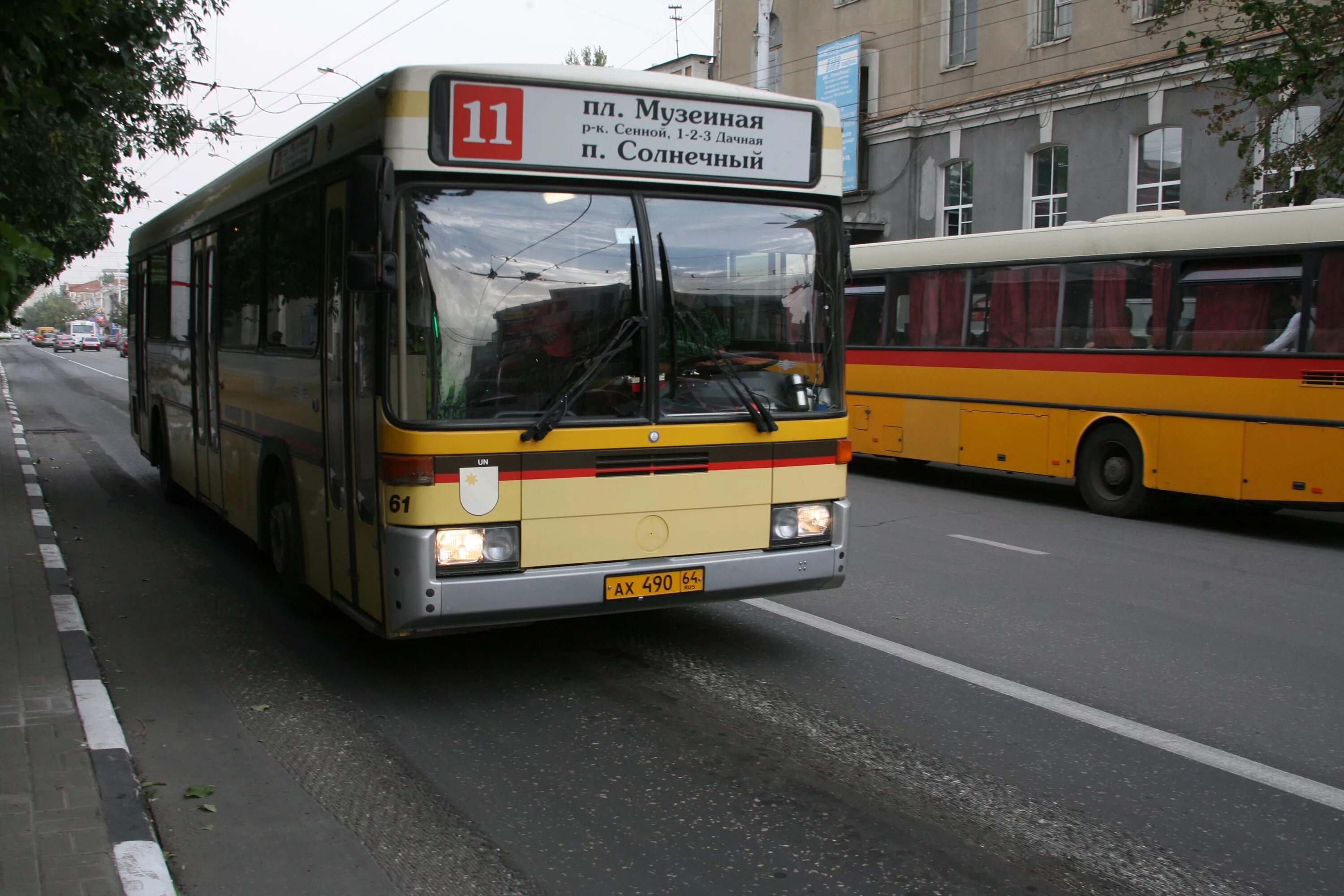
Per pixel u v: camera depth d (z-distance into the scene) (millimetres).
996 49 24094
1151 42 21016
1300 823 4418
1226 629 7426
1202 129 20125
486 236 5422
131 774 4586
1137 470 11992
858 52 26984
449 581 5301
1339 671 6500
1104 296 12336
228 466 8797
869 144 27234
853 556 9781
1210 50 15523
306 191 6621
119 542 10016
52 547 9234
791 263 6152
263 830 4297
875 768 4938
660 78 5832
